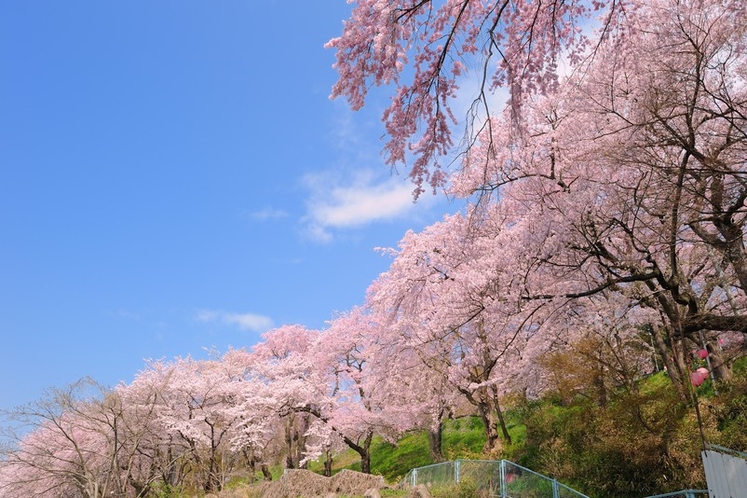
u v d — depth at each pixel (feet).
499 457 48.16
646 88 23.95
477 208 24.99
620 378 41.81
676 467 31.35
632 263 27.53
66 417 69.05
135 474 77.00
